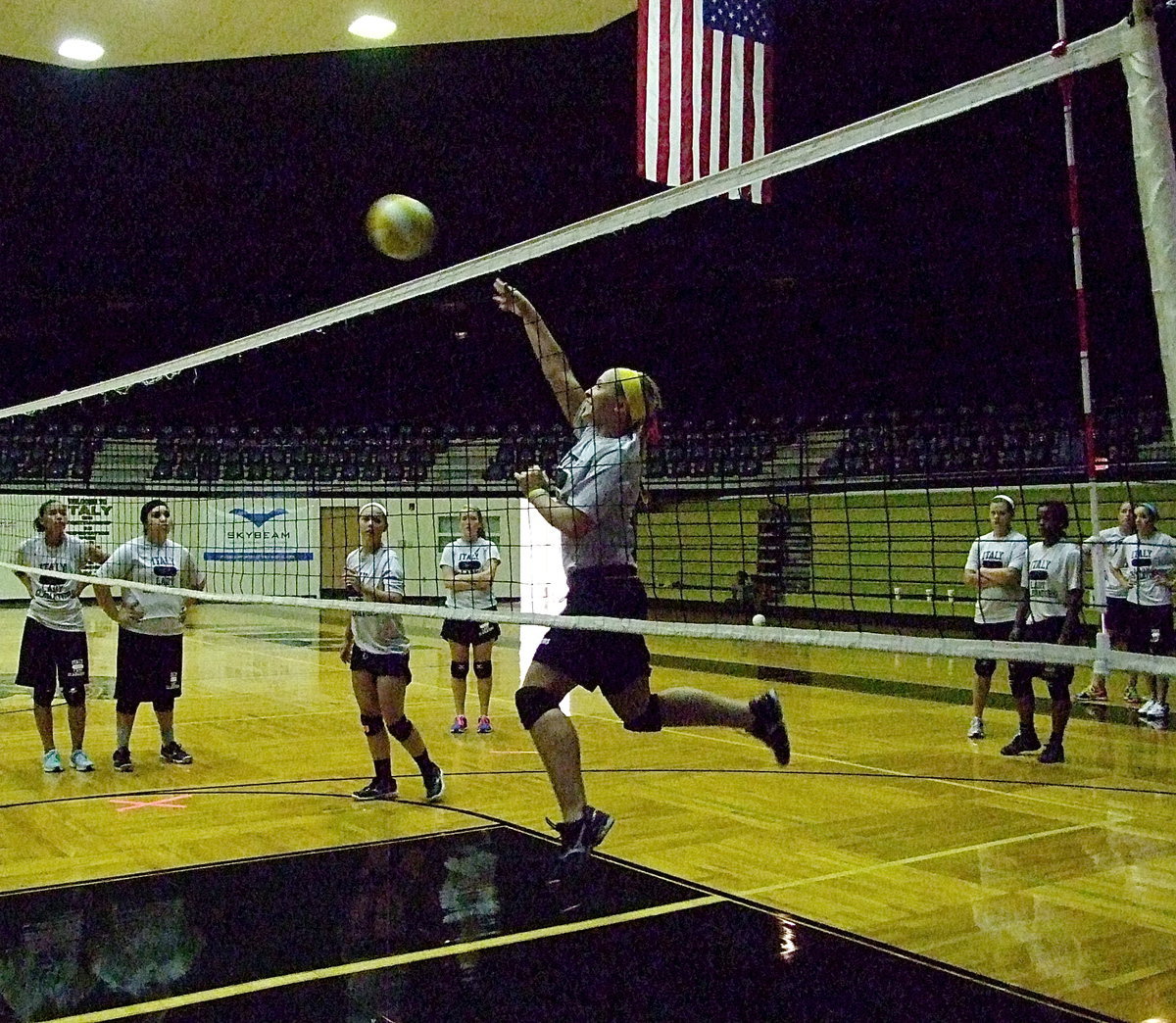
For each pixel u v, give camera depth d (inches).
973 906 189.9
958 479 608.7
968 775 296.7
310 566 843.4
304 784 289.1
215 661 586.2
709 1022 144.6
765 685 491.8
